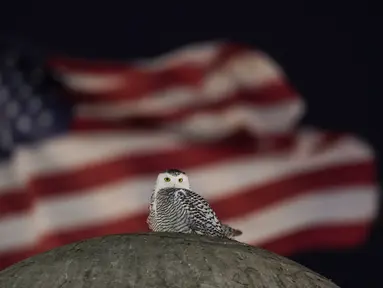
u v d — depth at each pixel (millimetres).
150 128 21031
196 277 5762
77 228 20281
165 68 21828
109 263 5871
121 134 21078
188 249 5996
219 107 21453
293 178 21484
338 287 6254
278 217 21391
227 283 5758
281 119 21875
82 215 20406
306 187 21891
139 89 21516
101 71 22172
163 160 20625
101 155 20453
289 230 21516
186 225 7973
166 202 8031
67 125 21172
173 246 6004
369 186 22438
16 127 21078
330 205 22125
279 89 22016
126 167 20594
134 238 6141
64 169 20812
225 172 21156
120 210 20312
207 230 7977
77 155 20719
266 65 21812
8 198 20734
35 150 20781
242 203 21203
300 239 21828
